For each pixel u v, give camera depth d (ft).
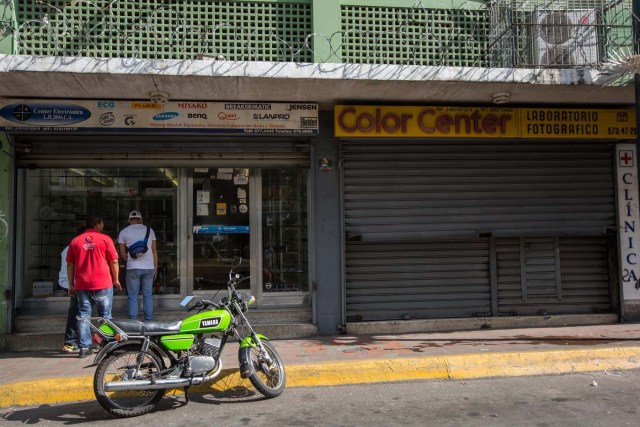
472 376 20.24
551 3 27.32
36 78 21.93
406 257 27.94
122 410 16.11
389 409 16.74
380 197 27.37
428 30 27.07
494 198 28.04
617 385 19.02
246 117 25.86
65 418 16.38
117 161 26.27
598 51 26.27
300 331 26.35
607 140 28.35
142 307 25.73
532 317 28.09
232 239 27.45
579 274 28.81
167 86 23.30
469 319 27.68
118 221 26.94
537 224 28.19
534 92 25.25
